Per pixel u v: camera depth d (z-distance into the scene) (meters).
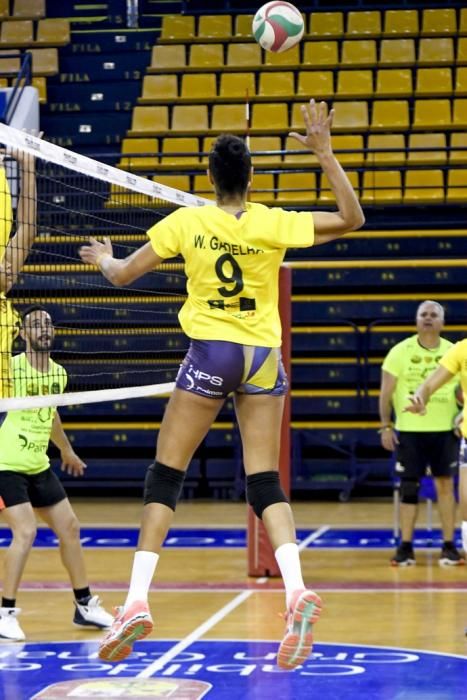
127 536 17.53
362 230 24.53
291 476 21.83
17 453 10.59
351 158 25.03
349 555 15.60
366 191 24.58
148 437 22.20
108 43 28.52
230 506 21.09
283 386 6.91
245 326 6.73
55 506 10.90
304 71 26.91
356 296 23.02
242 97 26.50
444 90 26.23
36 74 27.61
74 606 12.09
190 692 8.52
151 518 6.78
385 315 22.86
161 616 11.43
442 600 12.29
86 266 21.50
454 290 23.17
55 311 21.38
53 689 8.63
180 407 6.80
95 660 9.62
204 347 6.72
